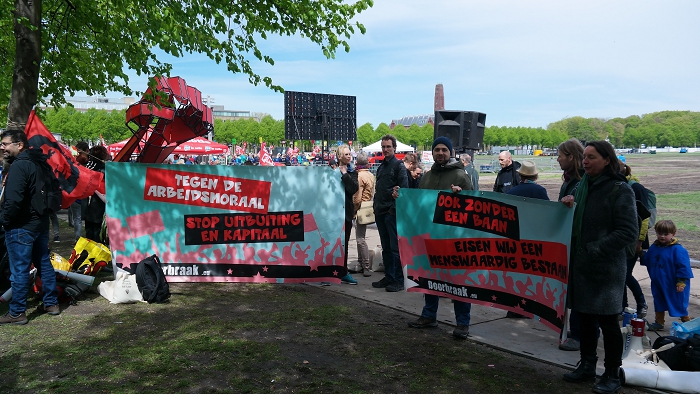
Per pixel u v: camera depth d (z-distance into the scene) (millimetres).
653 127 178375
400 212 5391
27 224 5023
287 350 4469
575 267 3785
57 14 9312
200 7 8320
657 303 5250
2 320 5004
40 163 5074
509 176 7344
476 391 3740
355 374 3998
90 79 9383
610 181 3662
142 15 7531
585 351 3924
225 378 3854
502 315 5762
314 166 6652
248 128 89562
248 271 6770
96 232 7988
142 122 8953
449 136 13695
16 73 7062
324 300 6242
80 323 5094
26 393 3527
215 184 6707
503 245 4711
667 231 5160
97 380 3754
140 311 5539
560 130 184125
